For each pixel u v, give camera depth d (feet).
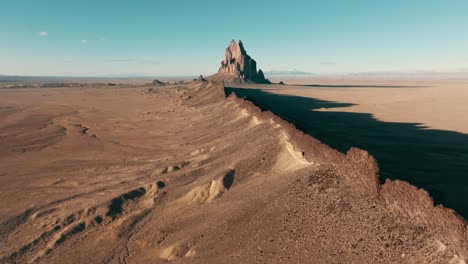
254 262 75.00
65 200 134.10
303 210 84.53
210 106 373.61
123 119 366.22
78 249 99.19
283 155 126.82
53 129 309.83
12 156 214.69
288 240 77.61
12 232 112.06
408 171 125.29
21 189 151.74
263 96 548.72
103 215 115.96
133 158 201.05
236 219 93.76
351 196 78.84
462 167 131.85
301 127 153.89
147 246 97.25
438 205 57.21
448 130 233.96
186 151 200.85
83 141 256.93
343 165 86.22
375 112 347.36
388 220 66.80
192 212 109.81
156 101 554.87
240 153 148.66
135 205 124.88
